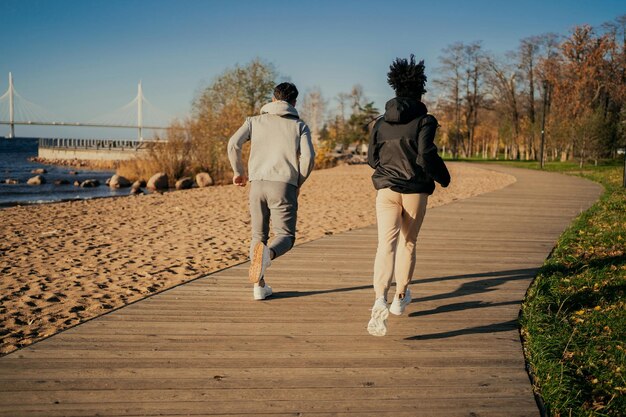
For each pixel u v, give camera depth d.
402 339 3.74
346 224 10.06
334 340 3.68
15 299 5.03
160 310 4.27
